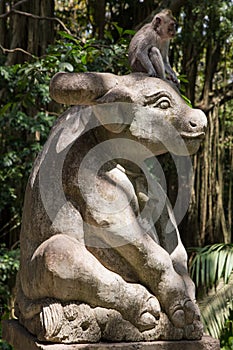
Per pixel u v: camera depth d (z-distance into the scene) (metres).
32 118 6.89
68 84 2.44
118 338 2.43
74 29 8.48
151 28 2.69
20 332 2.58
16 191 7.43
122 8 8.50
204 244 8.17
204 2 7.36
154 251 2.54
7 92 7.11
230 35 7.82
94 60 5.54
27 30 7.66
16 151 7.30
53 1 7.77
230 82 8.62
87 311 2.39
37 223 2.62
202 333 2.57
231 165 8.39
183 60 8.18
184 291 2.56
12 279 7.18
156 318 2.50
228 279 5.38
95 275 2.41
